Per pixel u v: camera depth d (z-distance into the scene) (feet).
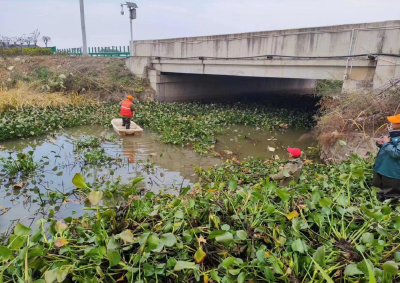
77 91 54.44
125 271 9.75
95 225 10.79
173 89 62.08
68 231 11.62
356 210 12.37
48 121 38.70
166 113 46.26
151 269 9.36
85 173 24.20
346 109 28.78
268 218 11.76
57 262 9.64
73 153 29.07
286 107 57.00
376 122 26.40
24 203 18.88
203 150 31.32
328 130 29.37
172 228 11.49
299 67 40.34
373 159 20.29
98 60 68.08
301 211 11.97
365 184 16.90
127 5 64.75
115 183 20.65
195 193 17.10
